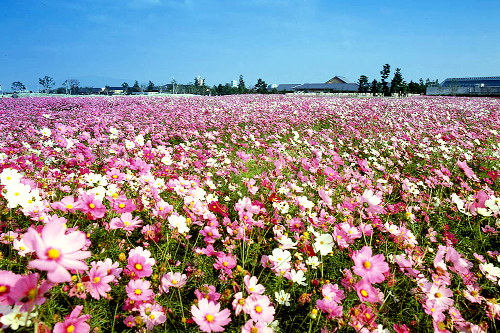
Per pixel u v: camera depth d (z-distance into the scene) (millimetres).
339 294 1659
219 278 1780
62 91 64000
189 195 2527
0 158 3137
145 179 2719
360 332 1398
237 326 1585
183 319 1480
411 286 1980
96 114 11648
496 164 5918
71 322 1111
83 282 1239
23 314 1020
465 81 82938
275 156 5340
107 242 2006
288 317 1770
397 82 59094
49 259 867
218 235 1979
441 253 1578
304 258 2072
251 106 18391
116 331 1552
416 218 3139
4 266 1711
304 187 3738
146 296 1422
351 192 3531
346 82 104125
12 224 2021
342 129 9930
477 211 2682
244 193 3682
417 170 5523
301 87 96875
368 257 1355
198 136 7465
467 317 1860
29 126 8539
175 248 2279
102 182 2572
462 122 13172
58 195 2516
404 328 1542
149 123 9883
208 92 74875
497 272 2043
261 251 2279
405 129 9820
